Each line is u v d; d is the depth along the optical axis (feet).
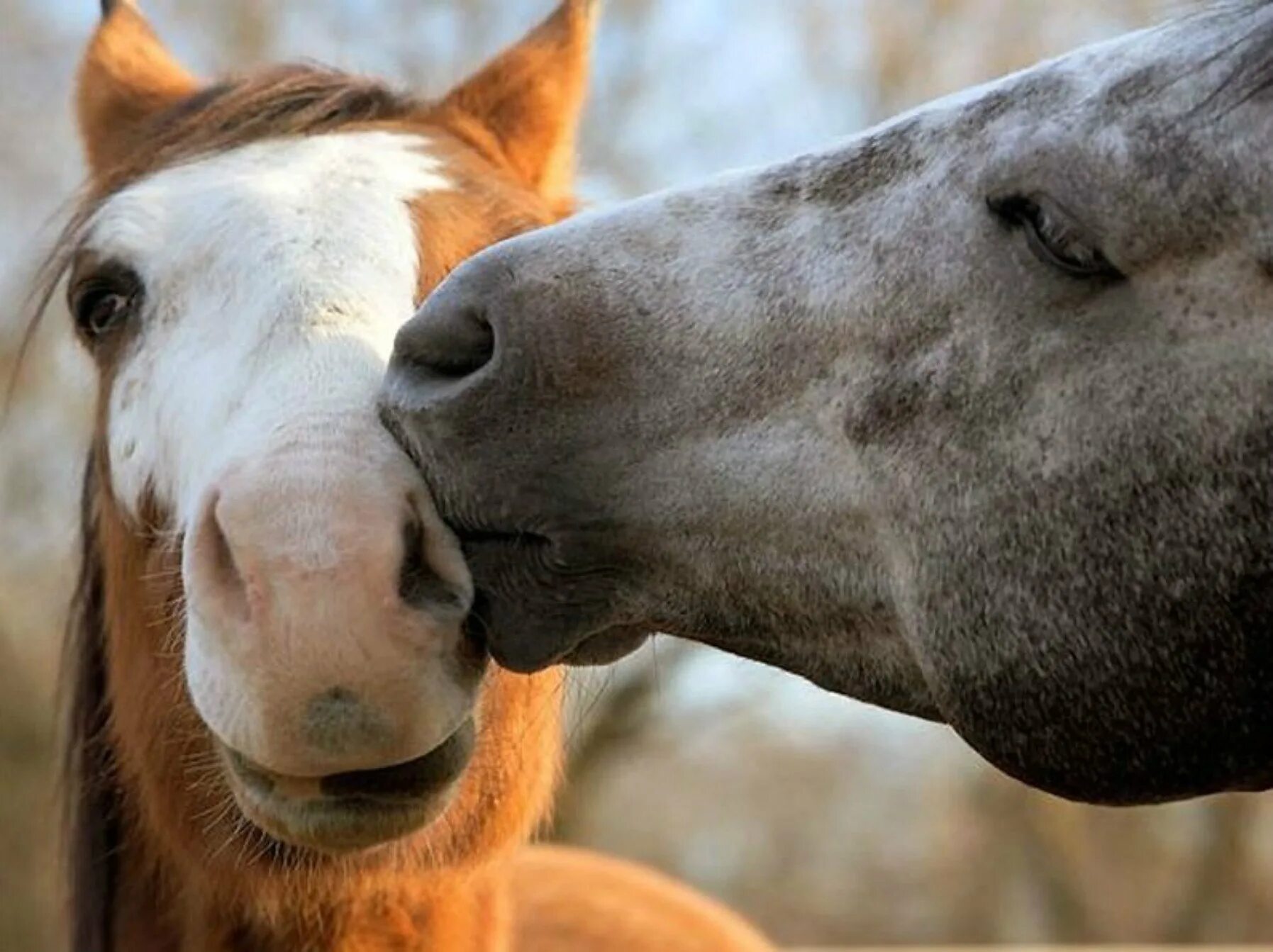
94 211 11.39
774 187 9.62
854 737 104.01
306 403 9.09
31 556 52.01
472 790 10.78
